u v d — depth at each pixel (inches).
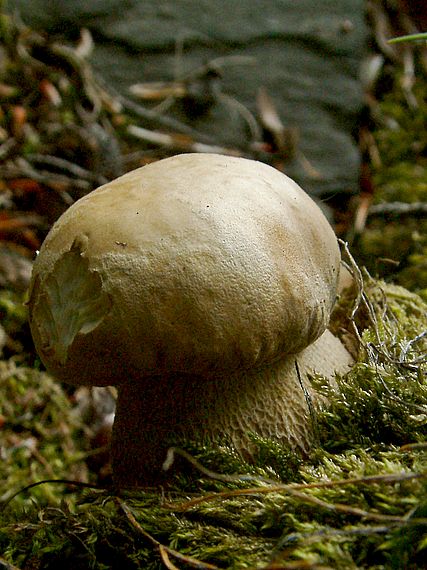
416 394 13.6
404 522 11.7
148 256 12.9
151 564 12.9
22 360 20.1
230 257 13.0
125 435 14.2
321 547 11.9
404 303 16.7
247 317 13.0
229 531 12.8
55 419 19.4
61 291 13.4
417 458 12.7
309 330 13.6
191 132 26.5
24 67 25.8
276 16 28.8
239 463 13.4
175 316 12.9
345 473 12.8
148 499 13.5
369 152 27.7
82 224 13.2
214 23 28.3
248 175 13.6
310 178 26.3
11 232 22.6
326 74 28.3
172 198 13.1
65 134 24.6
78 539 13.3
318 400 14.2
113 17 27.5
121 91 26.6
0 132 24.2
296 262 13.4
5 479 18.4
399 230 23.7
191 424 13.8
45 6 27.0
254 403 13.9
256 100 27.4
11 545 13.7
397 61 29.3
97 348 13.1
